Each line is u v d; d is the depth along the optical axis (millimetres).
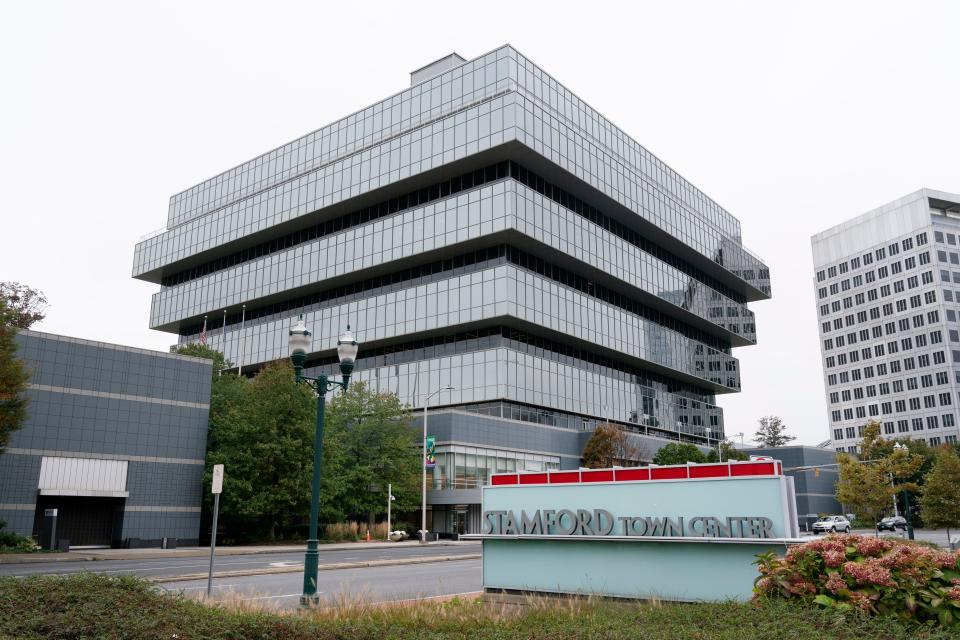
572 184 79625
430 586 21938
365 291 84562
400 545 51156
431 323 76312
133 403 42844
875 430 62250
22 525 37500
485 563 18484
